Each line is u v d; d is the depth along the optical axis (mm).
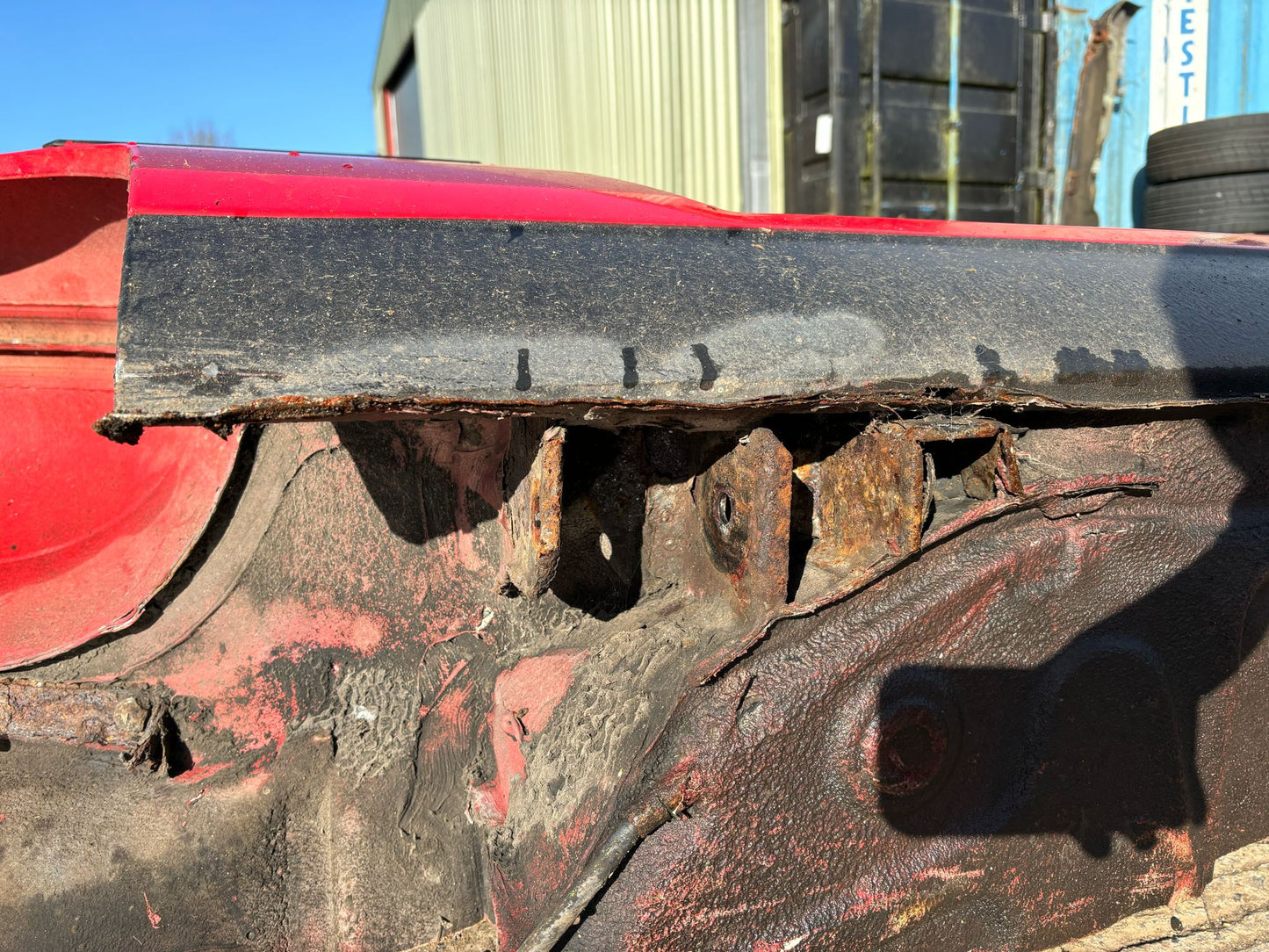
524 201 1021
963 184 3992
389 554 1202
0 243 1357
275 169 1032
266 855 1170
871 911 978
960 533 1016
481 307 822
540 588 922
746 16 4375
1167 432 1178
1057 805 1089
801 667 927
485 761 1211
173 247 788
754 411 881
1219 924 1160
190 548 1182
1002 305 1049
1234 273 1334
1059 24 4000
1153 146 3539
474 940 1139
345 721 1210
